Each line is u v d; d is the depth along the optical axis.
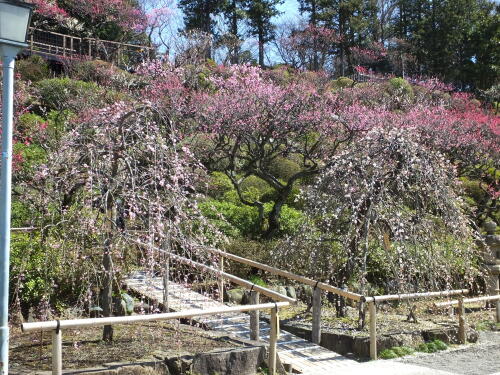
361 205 7.08
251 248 9.27
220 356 4.95
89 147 5.09
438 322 7.41
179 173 5.24
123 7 23.64
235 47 28.05
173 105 12.52
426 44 32.75
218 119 12.02
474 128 16.53
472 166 15.86
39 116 12.94
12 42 3.81
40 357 4.80
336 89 21.33
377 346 6.23
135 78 16.14
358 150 7.47
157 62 15.61
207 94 14.05
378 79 26.16
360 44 32.31
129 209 4.94
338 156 7.59
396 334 6.48
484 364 5.93
